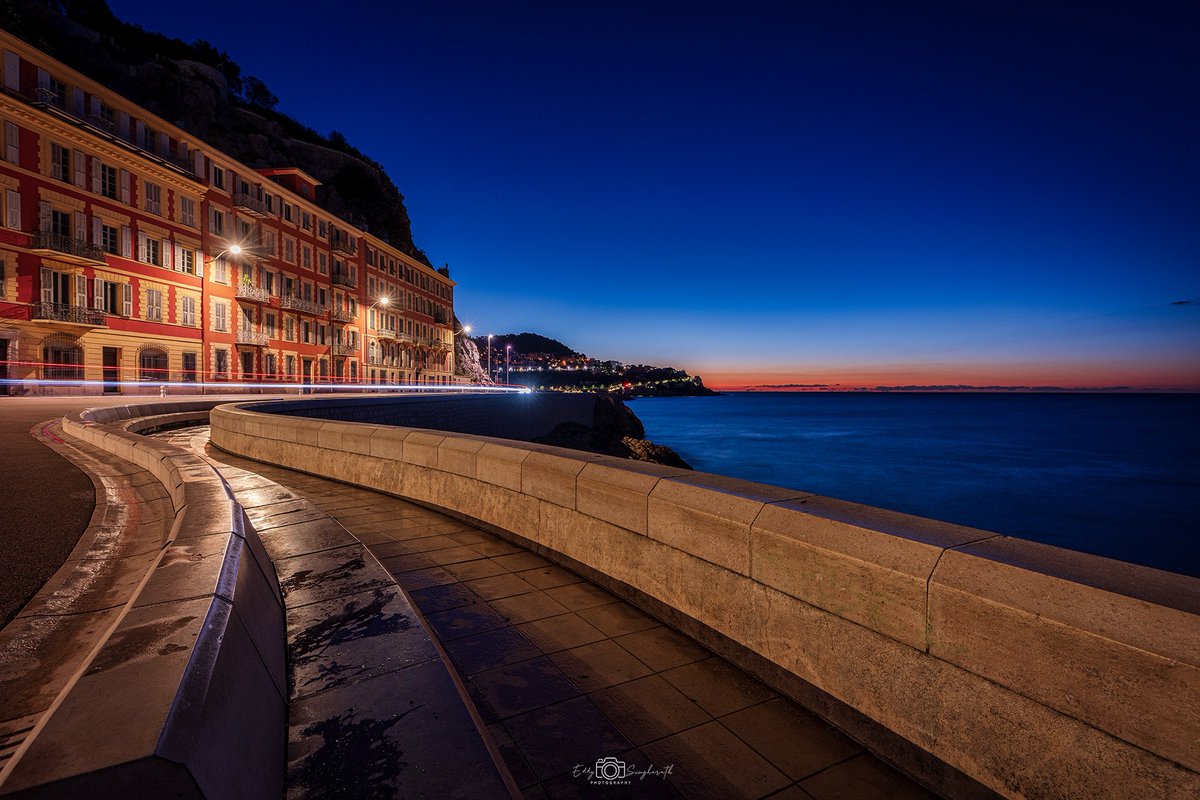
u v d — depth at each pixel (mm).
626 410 79688
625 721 2686
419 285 72688
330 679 2240
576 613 3828
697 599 3465
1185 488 38219
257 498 5047
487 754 1871
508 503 5371
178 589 2023
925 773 2318
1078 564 2135
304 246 49219
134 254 32719
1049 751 1954
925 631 2338
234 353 40469
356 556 3617
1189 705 1643
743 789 2277
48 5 53062
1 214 26469
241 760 1481
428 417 32062
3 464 7676
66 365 29188
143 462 7191
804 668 2830
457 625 3623
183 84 59094
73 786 1075
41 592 3262
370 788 1702
